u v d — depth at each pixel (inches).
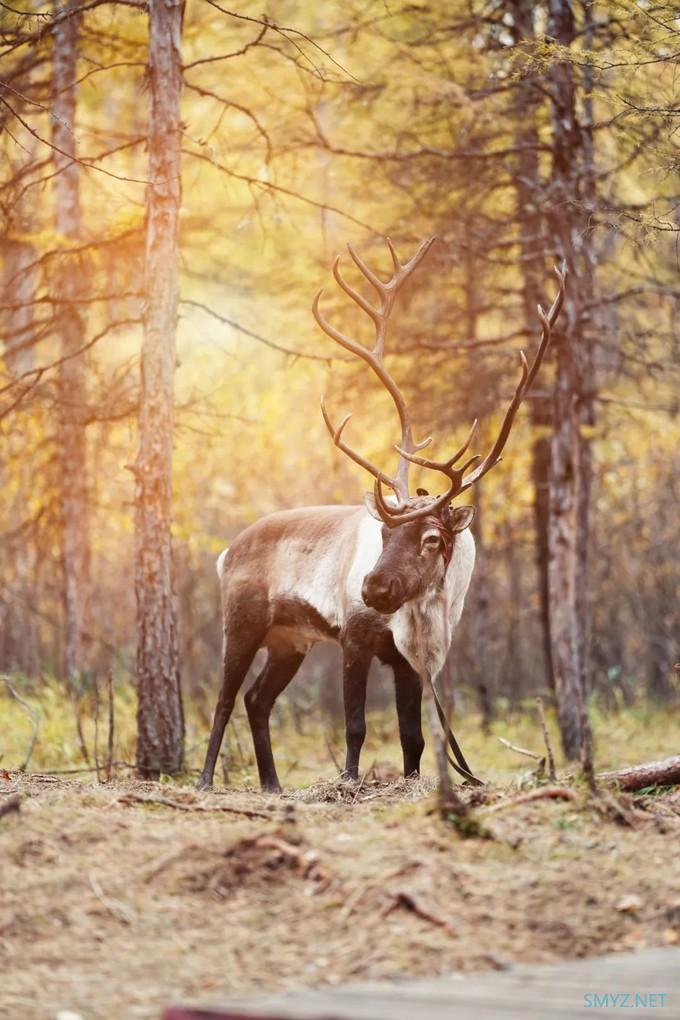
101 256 502.3
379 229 566.3
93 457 650.8
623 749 553.3
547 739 281.7
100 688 590.9
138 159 908.6
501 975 174.6
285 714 669.3
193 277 689.6
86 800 256.5
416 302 602.9
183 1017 157.5
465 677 811.4
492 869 206.1
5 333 448.8
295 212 587.8
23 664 721.0
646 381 661.3
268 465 829.2
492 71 502.0
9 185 424.2
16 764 445.7
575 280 515.2
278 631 344.8
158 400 383.6
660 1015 157.2
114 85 701.3
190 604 739.4
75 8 385.4
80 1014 160.9
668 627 850.8
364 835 219.0
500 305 591.5
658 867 211.0
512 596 858.8
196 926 191.2
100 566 791.1
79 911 193.0
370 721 669.9
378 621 302.8
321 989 168.9
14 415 534.0
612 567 887.7
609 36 465.4
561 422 525.7
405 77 508.1
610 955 184.7
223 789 331.0
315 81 498.9
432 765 486.0
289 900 197.2
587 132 519.8
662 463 866.8
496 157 519.5
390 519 282.2
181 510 632.4
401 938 183.3
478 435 613.3
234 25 526.9
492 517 773.9
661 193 492.1
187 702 624.1
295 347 592.7
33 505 676.7
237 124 639.1
